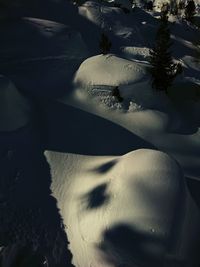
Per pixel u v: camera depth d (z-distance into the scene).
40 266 9.95
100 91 17.81
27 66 20.17
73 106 17.34
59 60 20.88
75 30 23.48
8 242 10.50
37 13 25.39
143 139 16.17
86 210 11.34
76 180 12.96
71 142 15.01
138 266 9.70
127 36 25.39
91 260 10.05
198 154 16.17
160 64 18.27
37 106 16.78
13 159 13.38
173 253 10.05
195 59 25.67
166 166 12.26
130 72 18.44
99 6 27.53
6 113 14.88
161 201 11.03
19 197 11.98
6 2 25.27
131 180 11.64
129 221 10.44
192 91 19.08
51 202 12.02
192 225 11.61
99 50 23.33
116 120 16.94
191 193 13.72
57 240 10.74
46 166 13.51
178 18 32.75
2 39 21.78
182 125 17.55
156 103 18.03
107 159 13.89
